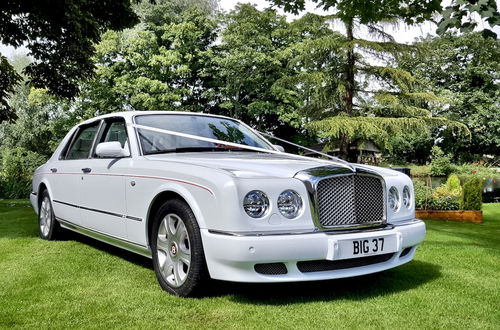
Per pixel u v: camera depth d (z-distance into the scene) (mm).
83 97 33406
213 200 3053
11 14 12312
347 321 2861
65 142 5789
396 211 3758
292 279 3061
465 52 41281
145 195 3729
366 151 30078
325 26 18672
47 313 2979
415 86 18891
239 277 2957
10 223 7793
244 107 34969
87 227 4816
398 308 3154
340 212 3268
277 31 31672
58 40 12938
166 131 4113
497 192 20484
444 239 6555
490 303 3320
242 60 31812
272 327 2738
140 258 4711
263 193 3033
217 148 4328
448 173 32438
